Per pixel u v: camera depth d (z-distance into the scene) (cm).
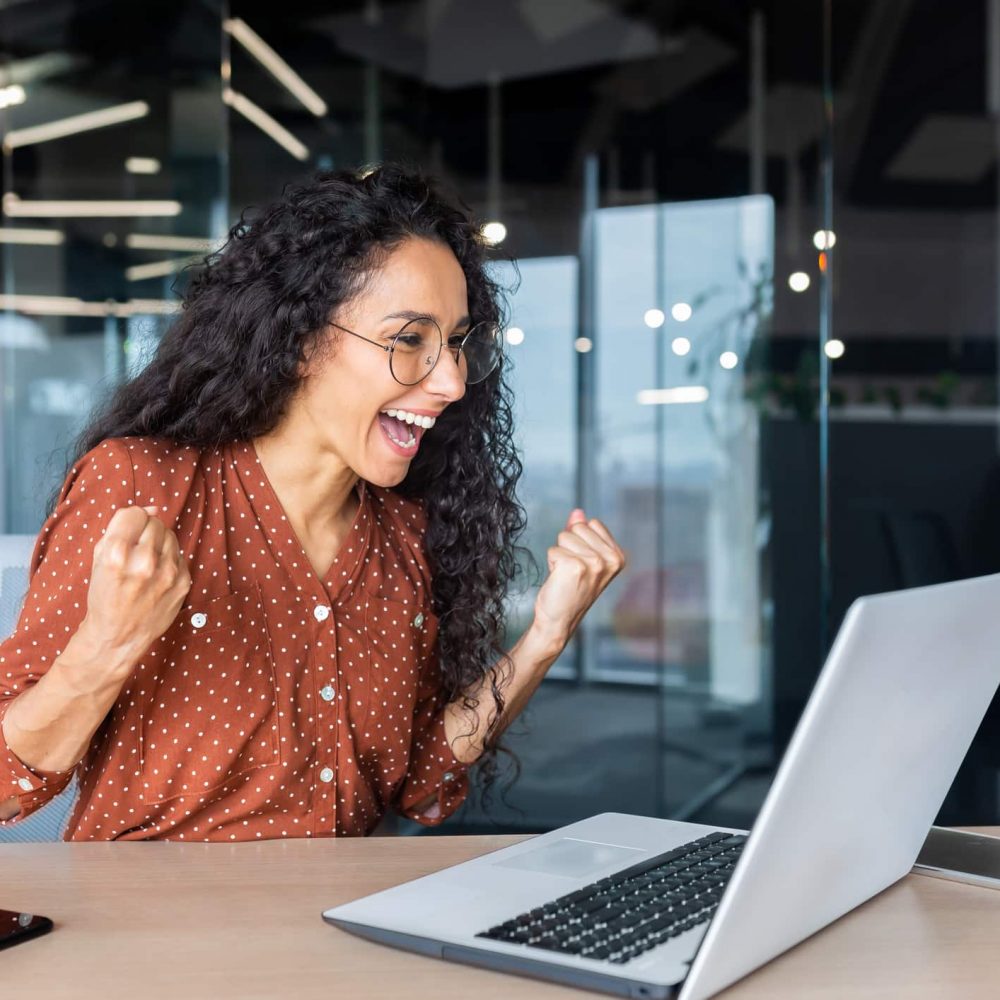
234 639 110
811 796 66
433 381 111
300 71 334
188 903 83
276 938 76
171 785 108
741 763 319
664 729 321
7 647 104
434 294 110
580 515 127
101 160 334
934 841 97
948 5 427
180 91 333
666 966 68
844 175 431
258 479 114
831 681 63
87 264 335
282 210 113
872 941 76
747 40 316
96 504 107
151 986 68
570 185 326
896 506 413
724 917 64
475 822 322
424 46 334
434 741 127
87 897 84
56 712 93
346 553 118
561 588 124
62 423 335
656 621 320
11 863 93
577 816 323
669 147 321
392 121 335
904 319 429
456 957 71
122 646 89
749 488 316
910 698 73
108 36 333
